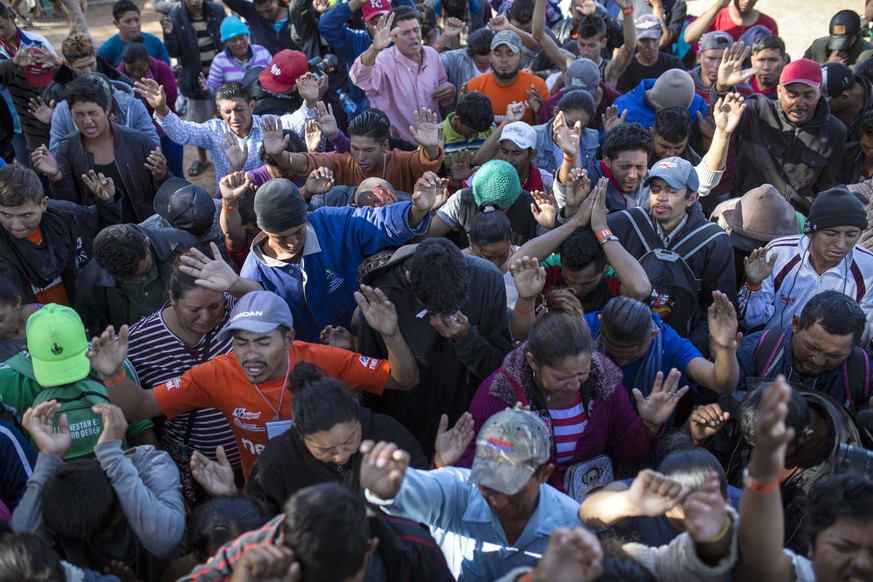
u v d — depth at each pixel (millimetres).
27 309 3867
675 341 3539
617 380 3072
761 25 8344
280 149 4914
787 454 3037
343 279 4074
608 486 2582
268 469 2838
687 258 4012
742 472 3141
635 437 3102
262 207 3664
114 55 8461
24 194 4098
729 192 5652
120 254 3814
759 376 3609
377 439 2943
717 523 1983
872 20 8625
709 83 6820
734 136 5633
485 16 10203
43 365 3197
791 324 3734
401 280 3410
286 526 1965
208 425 3617
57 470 2719
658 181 3988
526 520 2541
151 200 5508
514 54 6395
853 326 3236
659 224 4117
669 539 2557
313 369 2918
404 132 6789
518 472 2285
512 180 4359
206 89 8641
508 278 4016
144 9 14344
